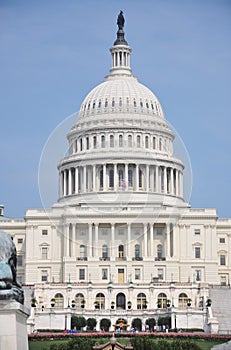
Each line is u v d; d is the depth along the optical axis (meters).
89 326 152.25
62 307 153.38
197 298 163.50
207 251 193.25
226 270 197.75
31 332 138.00
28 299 164.25
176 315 148.25
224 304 160.50
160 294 167.12
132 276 187.12
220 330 143.12
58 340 116.69
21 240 195.38
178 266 190.50
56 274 190.62
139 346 85.94
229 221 199.25
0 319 54.22
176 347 86.62
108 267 187.00
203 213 193.88
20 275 193.75
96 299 167.00
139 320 153.25
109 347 75.38
